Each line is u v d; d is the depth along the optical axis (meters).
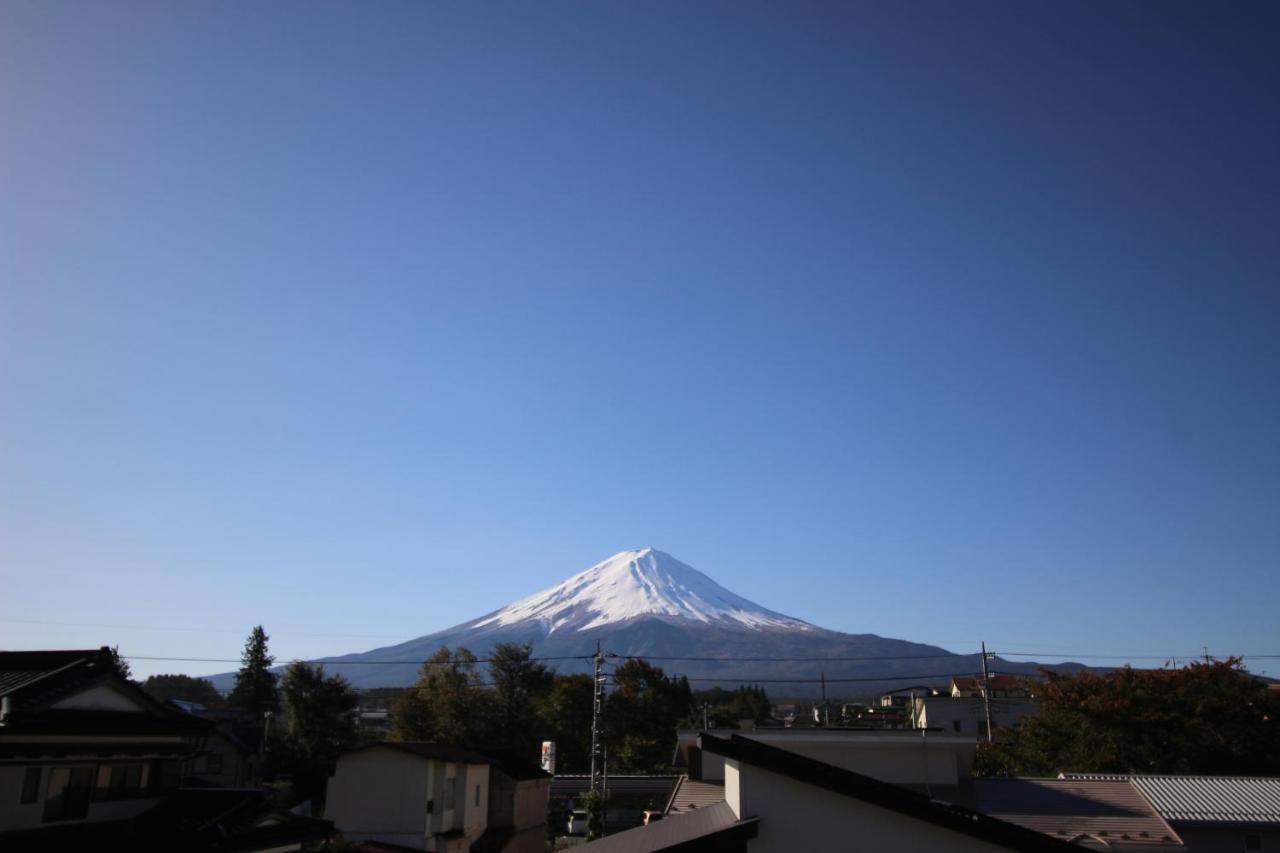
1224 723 39.66
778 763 11.06
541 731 71.12
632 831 14.36
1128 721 40.09
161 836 21.94
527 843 46.62
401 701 69.88
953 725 70.06
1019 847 10.64
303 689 56.72
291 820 25.81
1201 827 23.89
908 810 10.84
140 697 24.25
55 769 21.11
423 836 37.12
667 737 75.19
